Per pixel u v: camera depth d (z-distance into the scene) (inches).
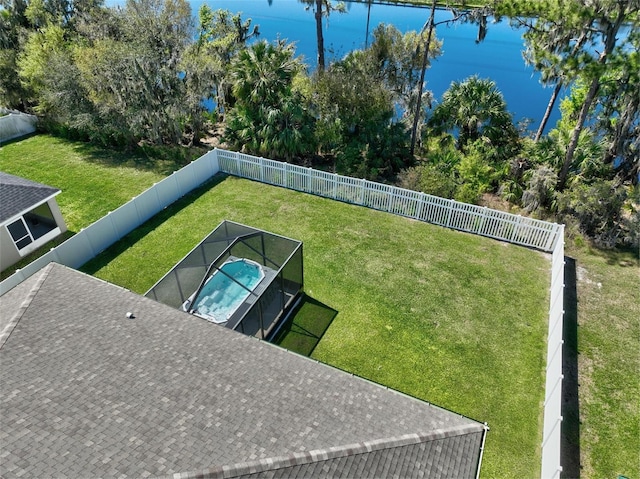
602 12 554.3
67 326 303.3
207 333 333.7
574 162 705.0
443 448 255.0
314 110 829.2
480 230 639.8
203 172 781.3
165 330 324.2
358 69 830.5
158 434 221.0
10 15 1064.2
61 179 797.9
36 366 256.5
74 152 900.6
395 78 903.1
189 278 458.3
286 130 786.2
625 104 652.1
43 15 1053.2
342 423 257.8
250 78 773.9
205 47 1013.2
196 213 696.4
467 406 406.0
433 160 776.9
